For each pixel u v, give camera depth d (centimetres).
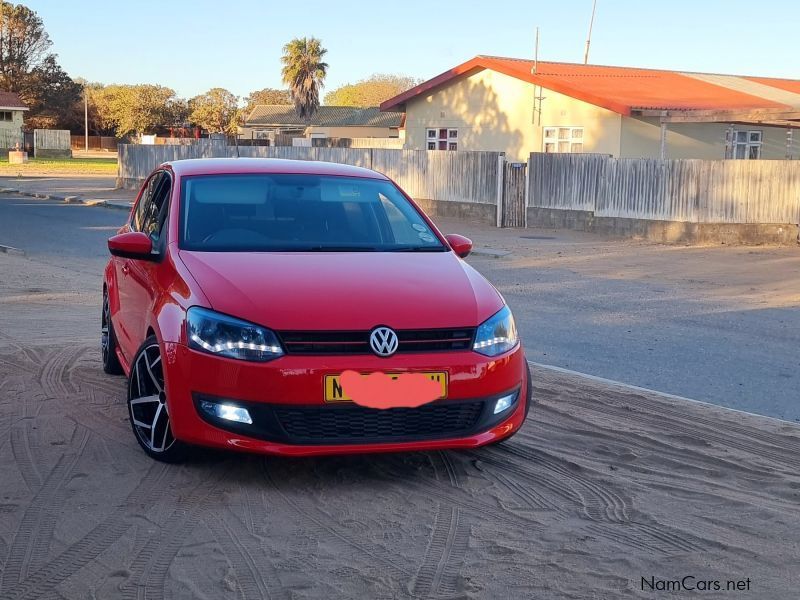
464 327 462
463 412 460
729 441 552
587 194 2162
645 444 543
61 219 2256
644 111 2478
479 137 3045
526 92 2864
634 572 372
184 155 3409
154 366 493
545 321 977
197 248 520
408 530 410
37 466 485
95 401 614
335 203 584
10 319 904
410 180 2706
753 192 1917
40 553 379
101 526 407
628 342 867
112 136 10538
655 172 1998
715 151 2797
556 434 559
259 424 436
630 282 1312
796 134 3030
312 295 459
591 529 416
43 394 629
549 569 372
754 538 410
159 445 491
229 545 389
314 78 6638
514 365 477
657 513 437
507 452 523
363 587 352
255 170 605
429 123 3225
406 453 517
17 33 9562
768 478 489
